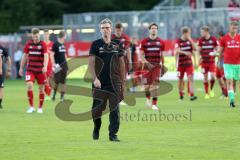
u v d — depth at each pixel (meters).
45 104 76.00
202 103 75.62
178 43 80.56
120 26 67.38
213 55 83.75
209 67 84.19
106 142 44.66
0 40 140.88
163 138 46.62
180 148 41.84
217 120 57.47
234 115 61.56
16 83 124.75
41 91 66.25
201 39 84.31
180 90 80.75
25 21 197.00
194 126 53.41
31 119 59.94
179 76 80.62
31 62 65.69
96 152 40.47
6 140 46.31
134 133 49.44
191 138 46.50
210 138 46.38
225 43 69.44
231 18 114.31
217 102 76.94
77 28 131.50
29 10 197.38
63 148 42.25
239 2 138.38
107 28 43.69
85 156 39.09
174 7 144.12
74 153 40.22
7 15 196.50
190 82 80.50
